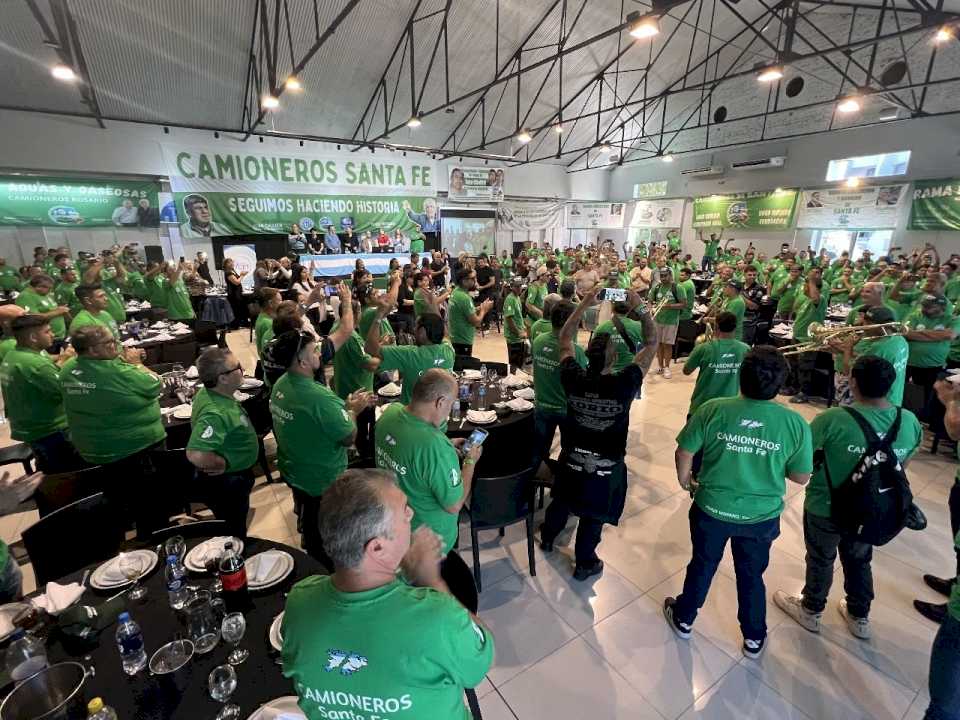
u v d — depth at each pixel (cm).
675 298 621
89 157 1005
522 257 1246
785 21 796
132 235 1088
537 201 1814
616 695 194
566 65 1162
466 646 84
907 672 203
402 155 1423
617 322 244
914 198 1145
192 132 1105
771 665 206
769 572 264
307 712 87
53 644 134
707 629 226
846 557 212
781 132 1365
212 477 230
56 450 284
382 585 82
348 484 83
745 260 1162
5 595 164
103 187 1033
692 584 209
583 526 247
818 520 205
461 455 202
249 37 861
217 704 117
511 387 343
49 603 143
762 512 183
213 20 812
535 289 661
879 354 293
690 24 1106
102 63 841
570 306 284
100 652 131
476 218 1673
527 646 217
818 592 217
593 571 259
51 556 180
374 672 79
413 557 96
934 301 383
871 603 239
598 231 1988
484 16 946
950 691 143
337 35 911
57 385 276
